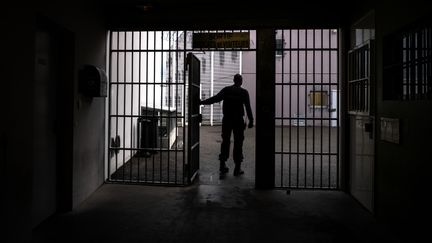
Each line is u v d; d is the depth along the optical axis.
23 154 3.17
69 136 4.39
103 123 5.64
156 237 3.67
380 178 4.06
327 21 5.38
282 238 3.66
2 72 2.84
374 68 4.22
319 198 5.09
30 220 3.32
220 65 17.80
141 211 4.47
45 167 4.06
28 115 3.26
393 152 3.71
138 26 5.59
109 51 5.71
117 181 5.83
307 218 4.26
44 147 4.03
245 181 6.09
